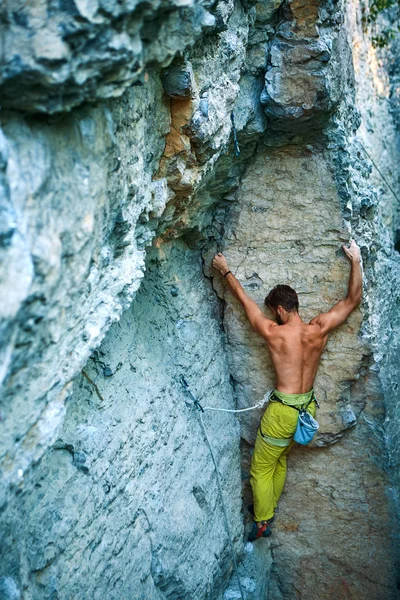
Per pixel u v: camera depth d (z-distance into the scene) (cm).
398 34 761
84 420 387
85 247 274
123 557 400
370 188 552
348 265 514
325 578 621
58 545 346
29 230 230
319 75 440
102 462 390
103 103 275
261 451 547
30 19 220
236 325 553
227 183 503
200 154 397
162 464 454
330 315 513
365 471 576
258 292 539
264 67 450
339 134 489
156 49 278
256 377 562
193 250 540
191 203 461
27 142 235
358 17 652
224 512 539
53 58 223
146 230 388
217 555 518
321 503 596
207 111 371
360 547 600
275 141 496
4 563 306
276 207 518
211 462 521
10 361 233
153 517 435
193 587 473
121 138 304
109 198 296
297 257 526
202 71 368
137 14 242
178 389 491
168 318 502
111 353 416
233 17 395
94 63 238
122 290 343
